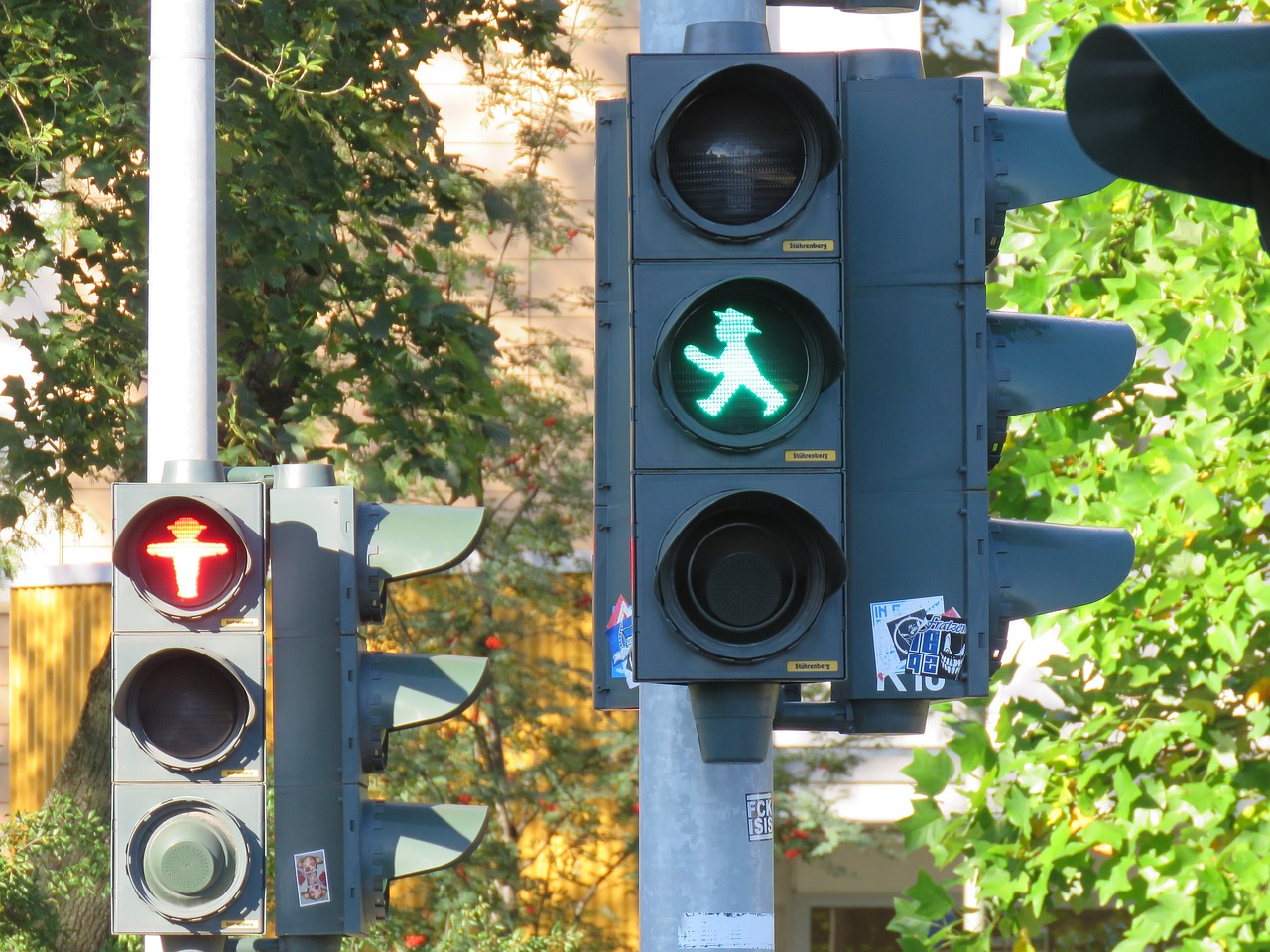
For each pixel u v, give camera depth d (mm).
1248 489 29703
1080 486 30734
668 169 13320
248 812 17672
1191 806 29719
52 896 38219
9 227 40844
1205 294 30797
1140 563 30016
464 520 20125
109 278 41625
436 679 19828
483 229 55000
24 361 57938
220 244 39812
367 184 45031
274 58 40562
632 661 13297
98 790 44938
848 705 14641
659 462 13164
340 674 19438
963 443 14422
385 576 19672
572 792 51344
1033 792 30688
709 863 15781
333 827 19266
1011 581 14812
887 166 14602
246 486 17828
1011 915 30859
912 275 14539
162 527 17766
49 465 41844
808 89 13156
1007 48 52531
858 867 62031
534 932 50750
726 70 13125
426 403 44906
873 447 14445
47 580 60438
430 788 49500
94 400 41875
